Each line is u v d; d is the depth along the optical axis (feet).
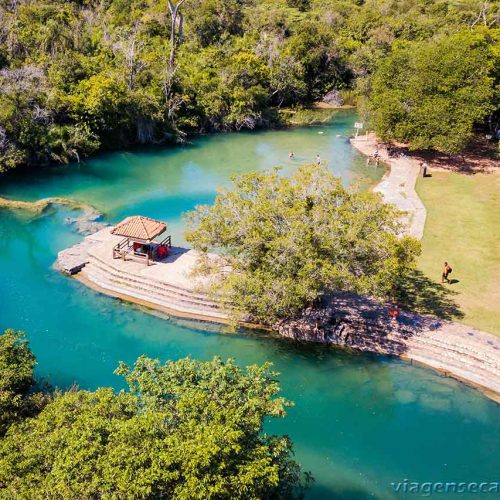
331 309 109.40
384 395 91.35
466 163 204.64
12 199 164.35
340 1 410.11
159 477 48.24
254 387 63.82
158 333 105.81
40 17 263.90
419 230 144.87
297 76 299.99
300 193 106.22
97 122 210.38
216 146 231.50
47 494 49.06
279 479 55.42
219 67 270.05
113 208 161.79
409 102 206.18
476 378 93.91
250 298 96.48
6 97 184.65
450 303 111.75
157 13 310.24
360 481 75.10
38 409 74.95
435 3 390.83
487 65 205.46
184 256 129.59
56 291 117.91
